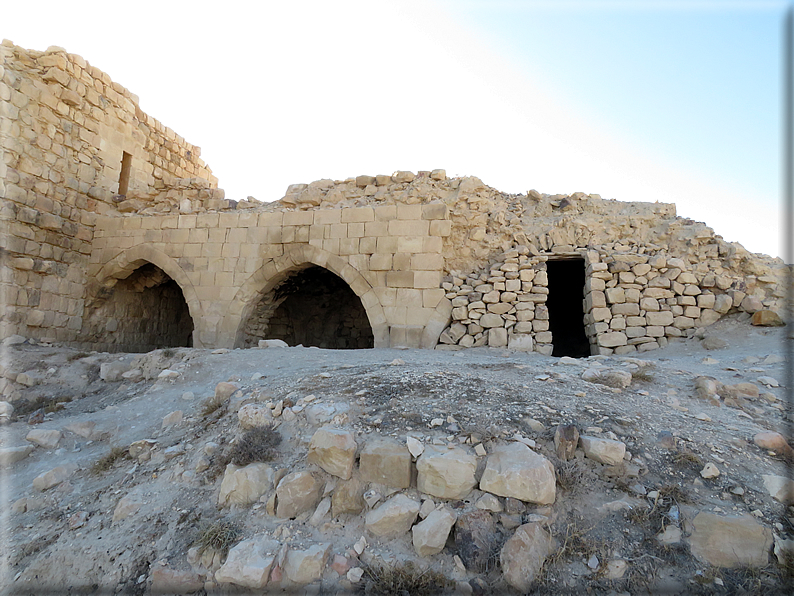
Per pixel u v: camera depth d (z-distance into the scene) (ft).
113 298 43.93
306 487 12.17
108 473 15.51
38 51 39.19
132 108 47.60
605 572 9.78
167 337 51.65
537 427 13.34
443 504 11.40
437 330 33.63
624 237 34.81
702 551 9.92
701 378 17.39
